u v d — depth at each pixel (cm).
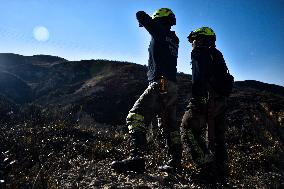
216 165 539
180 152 553
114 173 522
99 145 730
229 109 1380
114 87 1895
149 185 475
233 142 1000
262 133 1106
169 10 579
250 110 1358
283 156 930
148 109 536
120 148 755
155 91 536
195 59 531
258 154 864
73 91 1934
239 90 1817
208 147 524
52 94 1934
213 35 545
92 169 546
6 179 517
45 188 470
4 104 1376
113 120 1477
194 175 518
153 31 549
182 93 1711
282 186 684
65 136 850
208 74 521
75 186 466
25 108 1362
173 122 554
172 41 564
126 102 1695
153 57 546
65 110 1489
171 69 548
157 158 638
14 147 689
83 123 1348
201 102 521
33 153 660
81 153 682
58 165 570
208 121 521
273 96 1731
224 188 516
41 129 892
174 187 483
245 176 683
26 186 478
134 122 530
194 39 548
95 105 1619
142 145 531
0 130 875
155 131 770
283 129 1268
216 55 529
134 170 522
